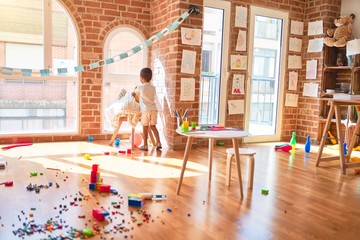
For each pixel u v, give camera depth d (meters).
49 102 4.81
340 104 3.77
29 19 4.57
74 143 4.74
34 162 3.61
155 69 5.13
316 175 3.56
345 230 2.22
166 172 3.44
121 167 3.56
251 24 5.25
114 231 2.06
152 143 4.79
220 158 4.18
